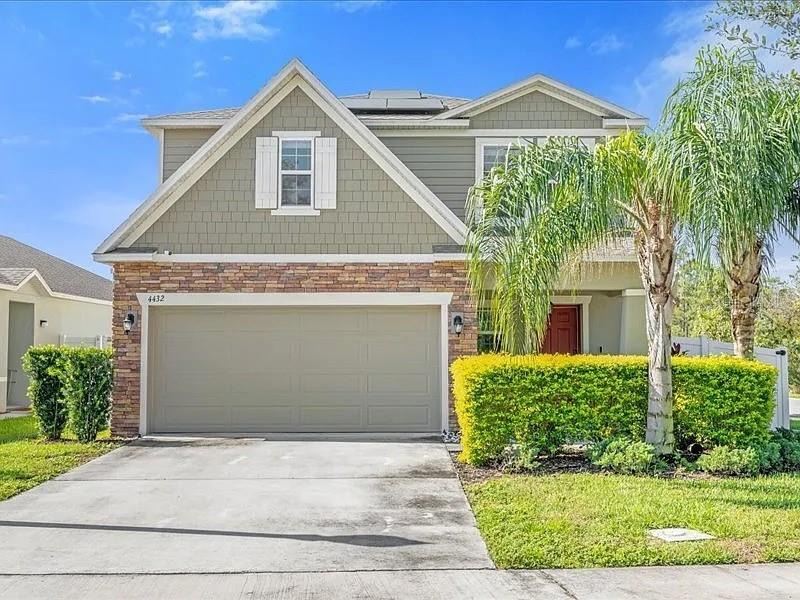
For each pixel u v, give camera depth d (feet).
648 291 37.81
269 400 49.39
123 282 48.80
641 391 38.40
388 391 49.55
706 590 20.07
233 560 23.08
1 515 28.71
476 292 43.14
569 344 58.08
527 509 28.37
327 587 20.63
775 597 19.48
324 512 29.07
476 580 21.12
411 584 20.83
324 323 49.67
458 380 39.83
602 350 57.00
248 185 49.37
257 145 49.55
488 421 38.11
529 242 34.73
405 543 24.82
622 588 20.31
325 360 49.57
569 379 38.24
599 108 57.52
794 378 104.37
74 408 46.88
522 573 21.68
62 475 36.32
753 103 30.63
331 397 49.52
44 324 76.69
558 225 34.58
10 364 74.38
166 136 58.23
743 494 30.71
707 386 38.24
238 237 49.16
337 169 49.62
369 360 49.62
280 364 49.49
